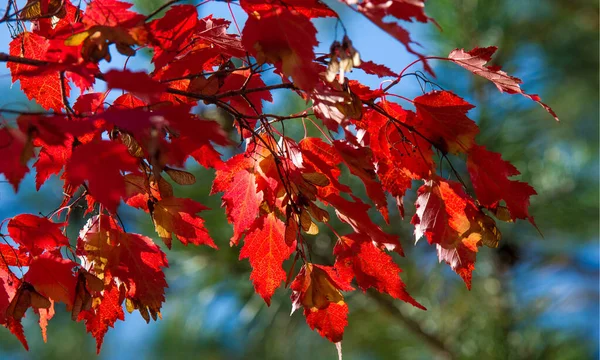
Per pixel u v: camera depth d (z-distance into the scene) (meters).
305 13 1.60
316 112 1.61
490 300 2.21
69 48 1.59
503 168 1.65
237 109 1.70
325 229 2.11
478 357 2.13
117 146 1.54
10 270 1.64
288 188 1.64
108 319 1.66
